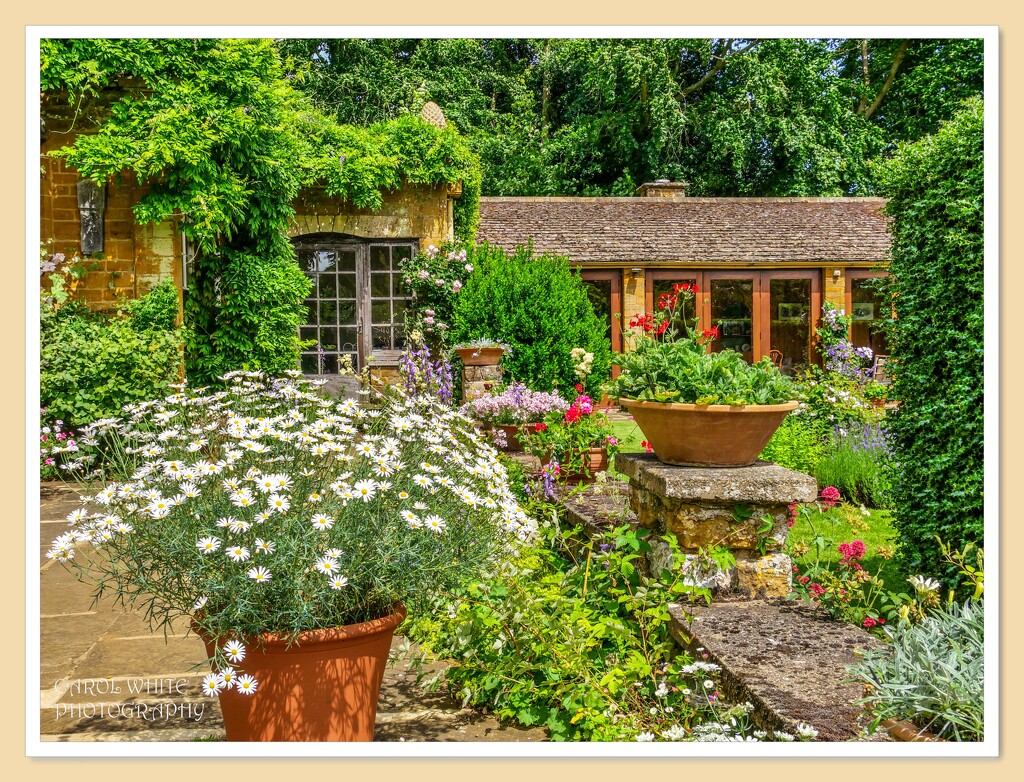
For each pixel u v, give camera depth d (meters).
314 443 2.56
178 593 2.19
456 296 10.72
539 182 19.39
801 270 14.01
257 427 2.69
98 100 7.78
